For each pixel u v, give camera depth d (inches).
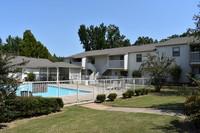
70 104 402.0
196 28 468.4
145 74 824.9
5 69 245.9
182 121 240.7
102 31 2094.0
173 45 898.7
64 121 258.8
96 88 646.5
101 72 1226.6
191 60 813.2
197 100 210.4
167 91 682.2
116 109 361.1
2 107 226.2
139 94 594.6
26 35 1803.6
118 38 2133.4
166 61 721.0
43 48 1892.2
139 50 1039.0
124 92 568.7
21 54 1745.8
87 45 2159.2
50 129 218.7
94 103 441.4
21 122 259.3
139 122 239.9
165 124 228.1
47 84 435.5
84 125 233.3
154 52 970.7
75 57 1409.9
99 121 252.5
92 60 1378.0
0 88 233.8
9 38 2068.2
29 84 342.0
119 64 1110.4
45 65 1096.8
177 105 368.2
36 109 292.4
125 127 218.7
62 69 1217.4
